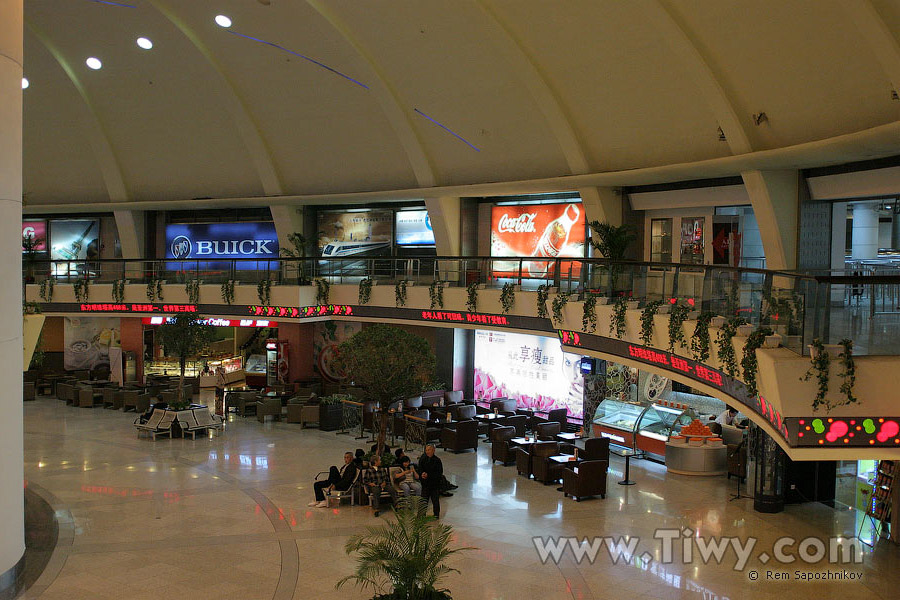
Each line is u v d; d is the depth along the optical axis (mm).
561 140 19562
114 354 28203
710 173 17125
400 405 21656
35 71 25625
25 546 12195
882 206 18125
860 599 10703
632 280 14531
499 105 20188
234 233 29594
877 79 12438
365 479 14922
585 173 19766
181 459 18438
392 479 14984
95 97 26469
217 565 11820
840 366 7891
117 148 28250
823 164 15055
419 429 20172
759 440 14578
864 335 8031
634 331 13820
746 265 18641
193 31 22297
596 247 18984
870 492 14531
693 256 19781
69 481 16391
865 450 7992
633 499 15484
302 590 10930
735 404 10148
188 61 23422
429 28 18984
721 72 14945
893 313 8055
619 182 19391
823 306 7992
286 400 23938
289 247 27969
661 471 17703
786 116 14617
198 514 14289
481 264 20438
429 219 24844
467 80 20031
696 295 11906
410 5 18500
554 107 18891
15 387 10609
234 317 24875
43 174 29750
